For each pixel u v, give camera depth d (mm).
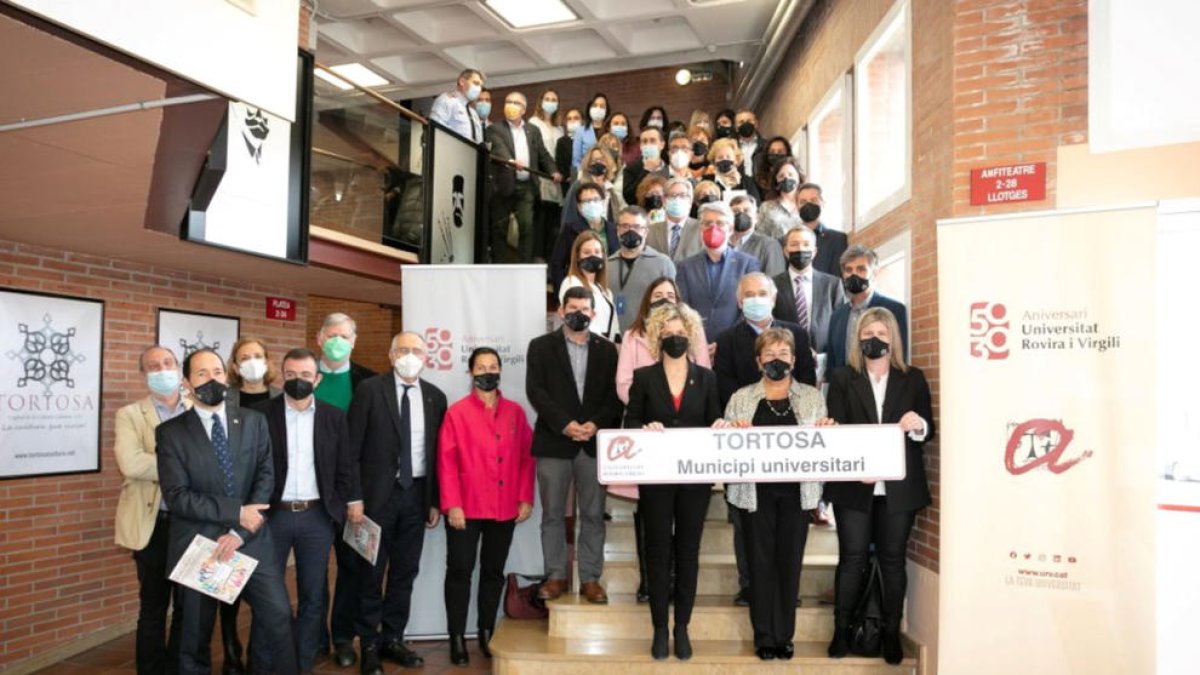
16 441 5016
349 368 4961
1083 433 3477
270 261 5773
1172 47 3959
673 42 10508
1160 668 3668
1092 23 4090
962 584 3617
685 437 3865
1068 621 3473
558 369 4500
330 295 8211
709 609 4523
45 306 5227
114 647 5414
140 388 5926
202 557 3734
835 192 7605
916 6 4926
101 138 3053
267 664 4008
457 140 7613
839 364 4734
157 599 4246
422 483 4605
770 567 4125
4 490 4941
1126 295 3443
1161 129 3949
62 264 5355
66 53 2396
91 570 5477
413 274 5117
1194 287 3732
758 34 10133
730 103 12266
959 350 3660
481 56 11133
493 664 4363
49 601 5184
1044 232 3564
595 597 4570
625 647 4340
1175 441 3693
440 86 11695
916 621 4551
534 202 8648
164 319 6148
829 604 4641
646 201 6352
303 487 4188
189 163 3395
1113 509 3430
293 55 3191
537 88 12961
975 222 3658
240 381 4727
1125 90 4008
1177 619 3660
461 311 5105
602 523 4625
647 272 5262
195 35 2701
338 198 6320
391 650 4590
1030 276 3572
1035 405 3547
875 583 4238
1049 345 3537
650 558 4094
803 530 4094
